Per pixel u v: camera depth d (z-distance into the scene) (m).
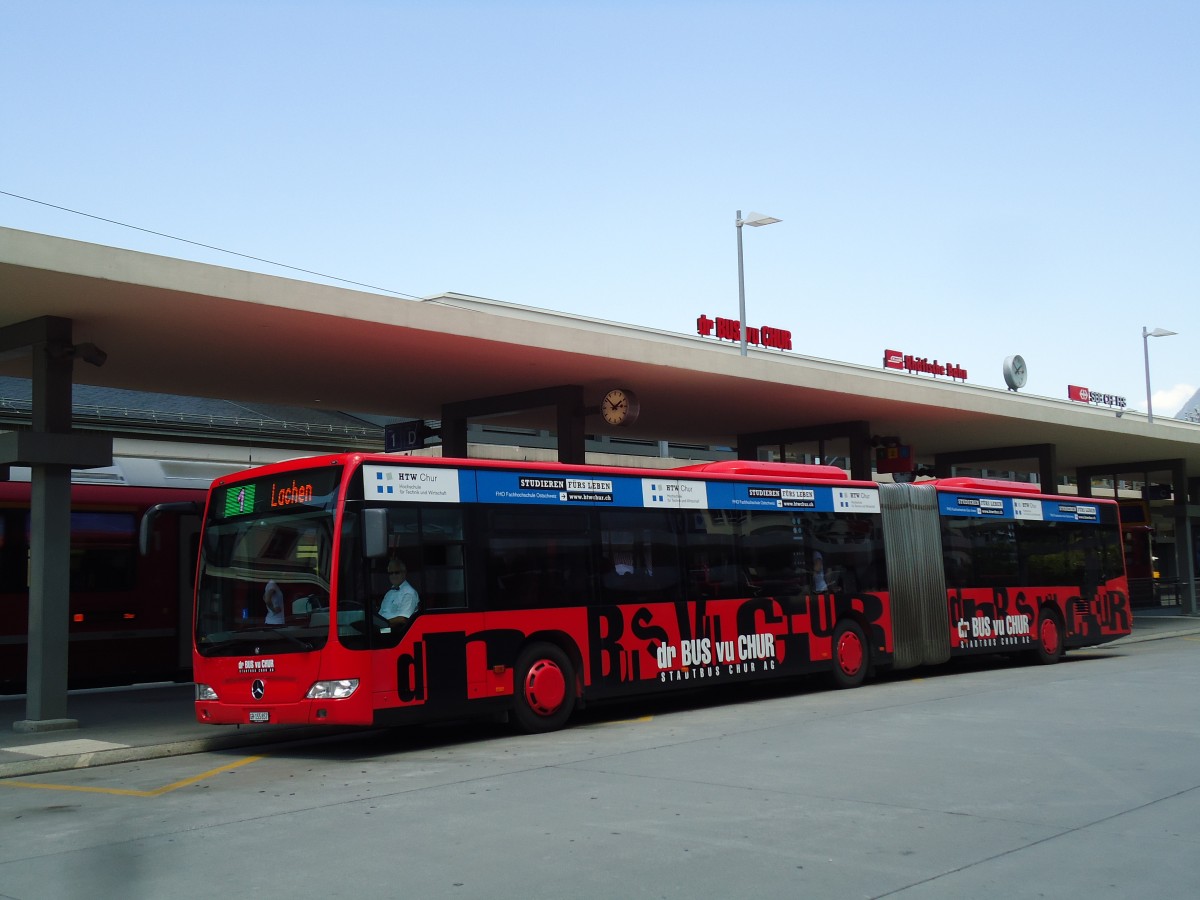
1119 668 19.56
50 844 8.00
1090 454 34.78
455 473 12.99
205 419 29.16
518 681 13.24
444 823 8.13
